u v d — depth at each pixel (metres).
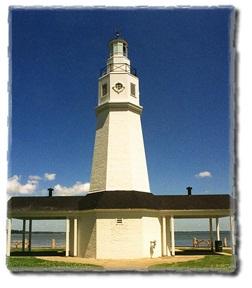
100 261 27.48
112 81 32.84
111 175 31.05
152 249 30.44
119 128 32.09
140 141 32.84
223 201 32.72
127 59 33.91
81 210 31.70
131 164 31.38
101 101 33.53
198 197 33.41
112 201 29.89
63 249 42.56
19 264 24.31
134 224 29.69
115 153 31.52
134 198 30.14
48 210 32.12
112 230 29.56
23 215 32.03
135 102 33.19
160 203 32.62
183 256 31.61
